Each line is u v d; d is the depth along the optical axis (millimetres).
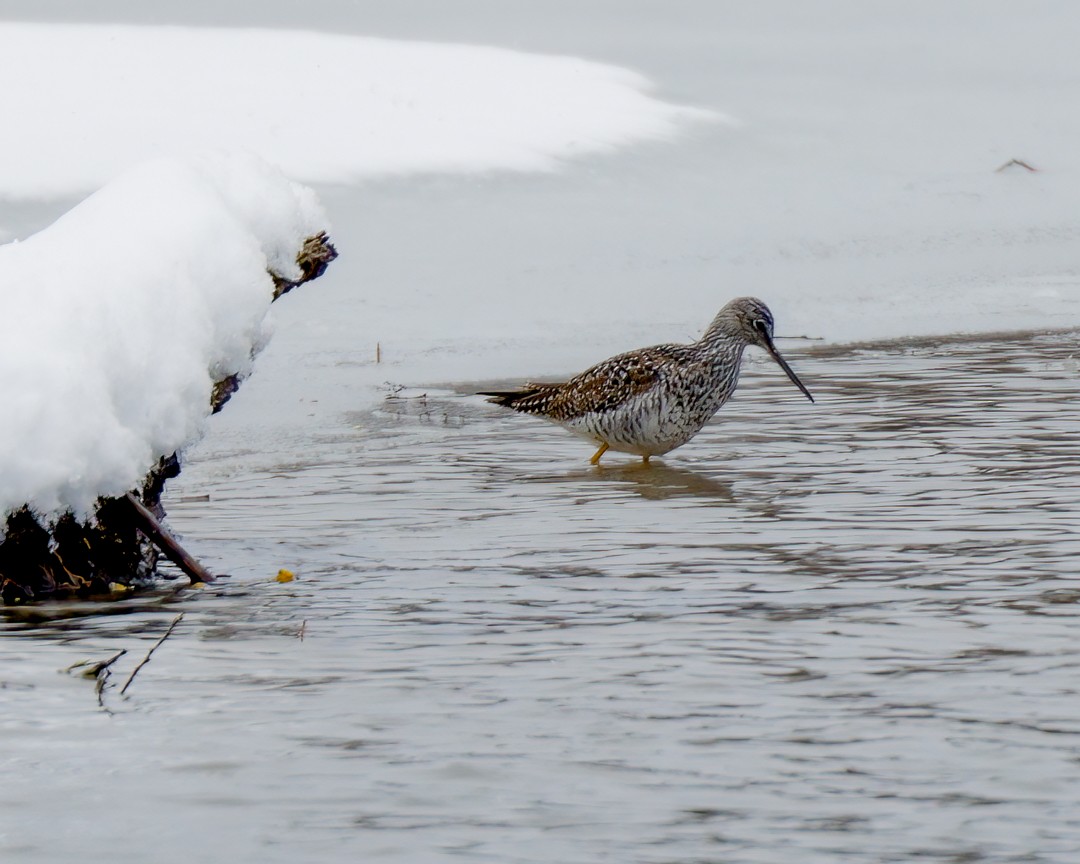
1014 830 6762
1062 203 35406
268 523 13617
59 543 10992
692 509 14000
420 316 24750
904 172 36938
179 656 9359
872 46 47000
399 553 12414
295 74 34844
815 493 14461
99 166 29031
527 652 9438
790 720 8148
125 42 35219
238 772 7441
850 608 10422
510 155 33062
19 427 10508
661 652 9406
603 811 6988
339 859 6516
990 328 24578
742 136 37750
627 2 47562
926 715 8195
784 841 6668
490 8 44812
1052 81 45594
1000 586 10938
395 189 30719
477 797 7145
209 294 11438
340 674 8992
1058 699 8445
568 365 21641
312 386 20359
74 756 7641
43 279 10766
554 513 13961
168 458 11625
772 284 27703
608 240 29688
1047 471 15000
